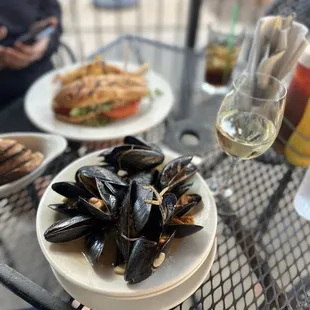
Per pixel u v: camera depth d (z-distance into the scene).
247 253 0.43
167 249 0.34
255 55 0.48
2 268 0.39
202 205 0.40
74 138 0.56
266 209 0.48
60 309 0.36
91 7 1.89
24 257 0.42
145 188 0.36
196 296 0.39
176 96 0.71
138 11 1.88
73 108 0.60
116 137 0.57
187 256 0.35
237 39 0.71
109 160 0.42
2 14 0.83
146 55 0.84
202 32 1.58
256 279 0.41
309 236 0.45
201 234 0.37
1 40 0.84
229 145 0.43
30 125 0.62
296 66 0.48
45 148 0.50
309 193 0.46
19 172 0.45
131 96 0.62
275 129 0.42
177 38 1.64
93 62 0.69
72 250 0.35
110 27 1.72
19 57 0.81
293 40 0.46
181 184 0.40
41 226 0.37
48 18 0.90
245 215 0.47
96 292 0.32
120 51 0.85
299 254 0.43
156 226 0.34
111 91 0.60
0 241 0.44
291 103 0.49
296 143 0.50
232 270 0.41
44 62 0.92
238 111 0.45
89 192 0.38
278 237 0.45
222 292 0.39
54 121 0.60
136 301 0.34
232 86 0.44
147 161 0.41
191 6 0.96
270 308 0.38
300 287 0.40
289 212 0.48
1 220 0.46
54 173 0.52
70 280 0.33
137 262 0.32
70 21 1.72
